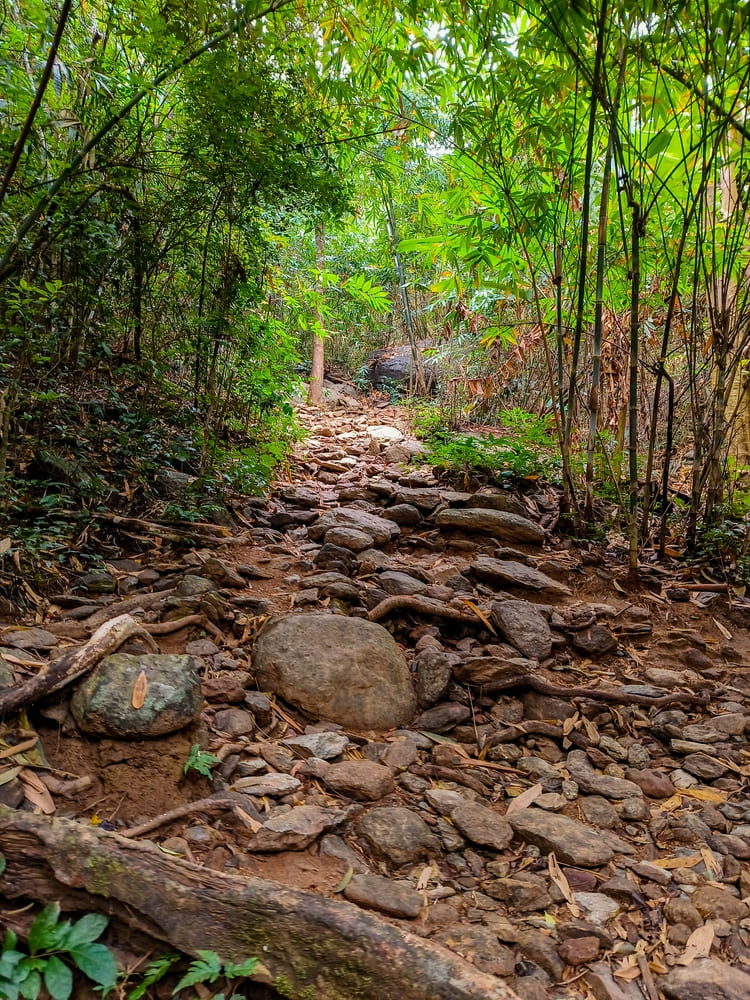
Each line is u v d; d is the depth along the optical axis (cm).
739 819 212
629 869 187
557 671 282
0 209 279
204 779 187
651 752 245
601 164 420
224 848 167
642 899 177
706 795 223
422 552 380
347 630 245
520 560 370
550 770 225
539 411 622
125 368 362
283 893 143
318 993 133
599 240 358
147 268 390
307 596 293
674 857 194
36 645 221
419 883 171
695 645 310
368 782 197
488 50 350
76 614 252
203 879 143
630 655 303
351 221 758
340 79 402
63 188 298
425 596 303
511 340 536
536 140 383
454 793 204
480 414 716
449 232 513
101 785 175
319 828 176
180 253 399
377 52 392
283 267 675
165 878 141
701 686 279
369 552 345
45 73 238
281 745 212
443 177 714
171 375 461
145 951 138
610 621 321
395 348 1079
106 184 330
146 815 172
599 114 357
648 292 480
